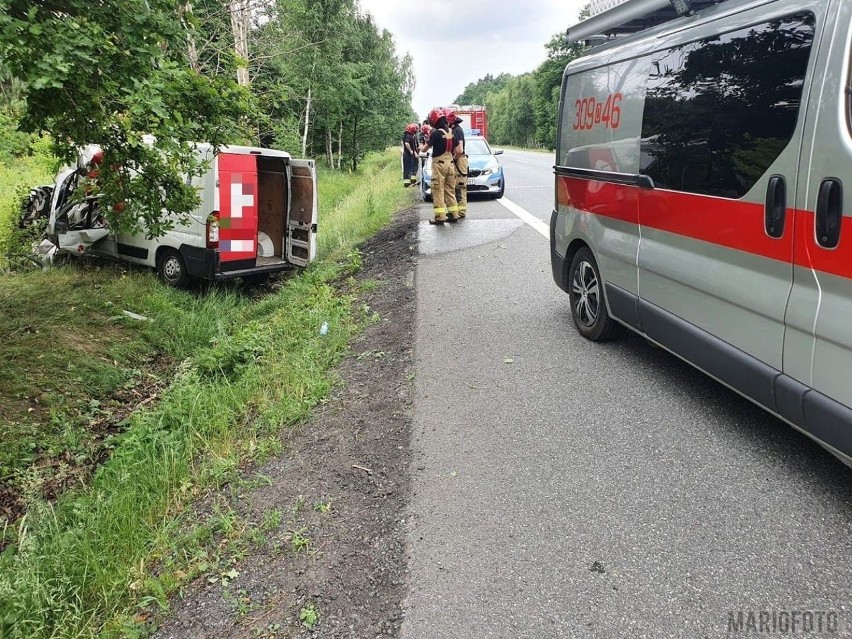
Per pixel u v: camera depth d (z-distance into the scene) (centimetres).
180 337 798
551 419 414
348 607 270
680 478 338
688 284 389
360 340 625
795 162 298
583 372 485
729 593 256
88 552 338
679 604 253
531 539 298
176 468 426
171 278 963
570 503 323
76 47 437
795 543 282
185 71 533
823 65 282
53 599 312
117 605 308
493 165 1551
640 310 452
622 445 375
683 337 400
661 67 413
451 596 267
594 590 263
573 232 557
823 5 285
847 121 271
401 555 296
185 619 287
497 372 496
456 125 1216
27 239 1056
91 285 903
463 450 383
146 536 359
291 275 1060
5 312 750
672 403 424
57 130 559
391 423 428
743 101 333
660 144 416
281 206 1052
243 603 285
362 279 901
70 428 550
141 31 475
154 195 634
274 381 552
